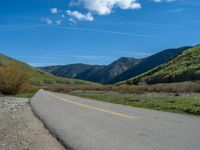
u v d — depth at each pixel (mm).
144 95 36438
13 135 12906
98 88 67625
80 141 10250
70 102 27188
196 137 9805
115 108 19906
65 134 11680
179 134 10359
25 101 34594
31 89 59219
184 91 44719
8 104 31938
